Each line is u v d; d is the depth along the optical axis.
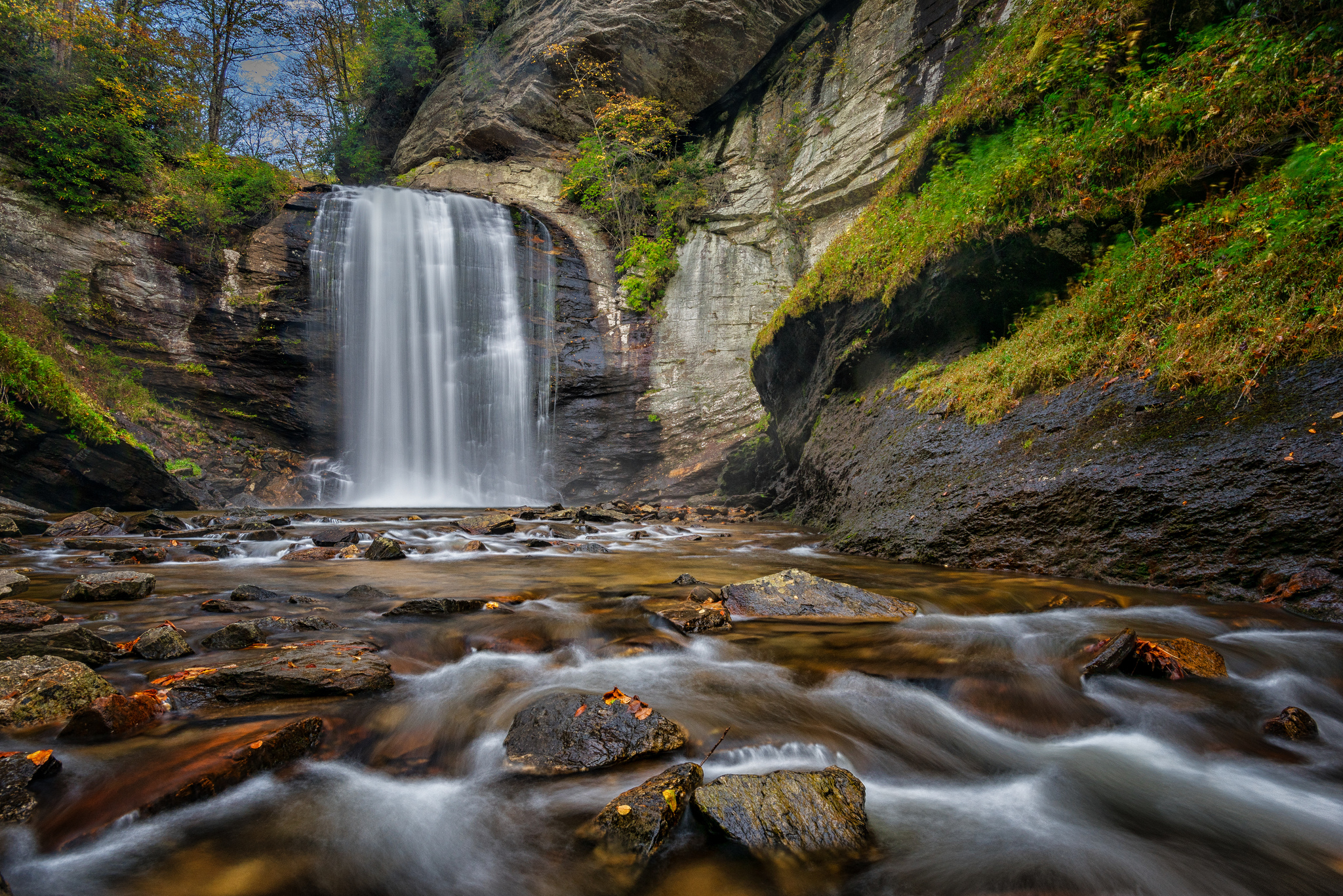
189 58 25.80
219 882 1.83
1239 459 4.81
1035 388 6.89
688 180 24.11
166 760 2.30
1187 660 3.54
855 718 3.04
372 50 29.36
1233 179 6.25
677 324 21.94
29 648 3.19
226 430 18.41
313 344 19.47
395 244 20.80
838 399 11.45
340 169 32.31
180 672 3.13
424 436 20.69
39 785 2.13
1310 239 5.04
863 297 10.38
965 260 8.34
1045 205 7.55
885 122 18.41
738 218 22.36
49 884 1.76
